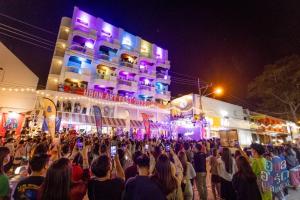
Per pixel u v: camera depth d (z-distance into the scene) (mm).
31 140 10609
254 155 5707
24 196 2666
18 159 9711
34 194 2676
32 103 24328
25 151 10008
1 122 18688
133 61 37500
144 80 38562
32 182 2789
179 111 30219
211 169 7590
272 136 37594
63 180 2496
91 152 7809
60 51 29438
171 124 29719
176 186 3365
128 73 36000
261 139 35688
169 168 3295
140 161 3113
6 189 3010
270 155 7059
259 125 36406
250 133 33812
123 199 2906
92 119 25719
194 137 26125
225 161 6453
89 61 31281
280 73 28422
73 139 11703
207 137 26766
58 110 24688
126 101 29719
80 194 3281
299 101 30031
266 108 33438
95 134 19219
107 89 32156
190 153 8844
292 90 28703
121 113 29406
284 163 8164
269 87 29953
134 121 29250
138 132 28625
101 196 3104
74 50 29344
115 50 34688
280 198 6922
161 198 2789
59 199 2396
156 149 6203
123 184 3303
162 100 39094
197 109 28484
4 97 23078
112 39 34844
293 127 40000
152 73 39094
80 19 32125
